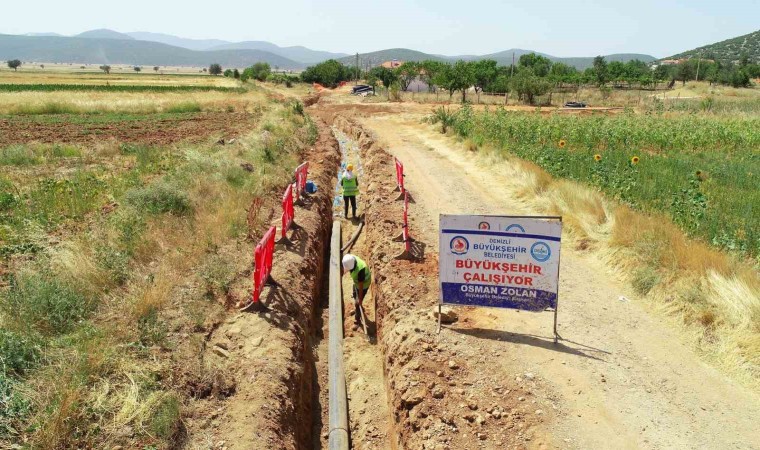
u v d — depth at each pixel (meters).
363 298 11.57
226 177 15.11
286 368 7.71
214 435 6.23
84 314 7.61
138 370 6.64
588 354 7.35
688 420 6.07
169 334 7.68
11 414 5.48
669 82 80.81
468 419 6.18
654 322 8.16
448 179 17.89
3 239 10.14
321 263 12.99
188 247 10.49
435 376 6.98
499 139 23.19
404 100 58.72
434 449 5.79
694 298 8.20
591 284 9.52
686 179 15.34
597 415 6.16
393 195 15.92
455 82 54.75
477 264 7.80
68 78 106.94
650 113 34.41
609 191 13.83
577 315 8.43
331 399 8.20
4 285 8.25
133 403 6.07
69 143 23.23
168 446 5.86
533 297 7.73
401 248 11.58
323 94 79.12
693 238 10.36
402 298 9.37
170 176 14.58
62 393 5.84
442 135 27.86
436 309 8.46
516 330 8.05
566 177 15.90
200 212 12.42
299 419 7.46
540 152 18.94
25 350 6.36
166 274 9.17
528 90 54.03
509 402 6.42
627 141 22.48
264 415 6.61
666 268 9.21
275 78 98.81
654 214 11.72
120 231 10.34
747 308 7.58
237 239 11.50
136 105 42.41
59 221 11.41
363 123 36.03
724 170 16.81
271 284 9.80
